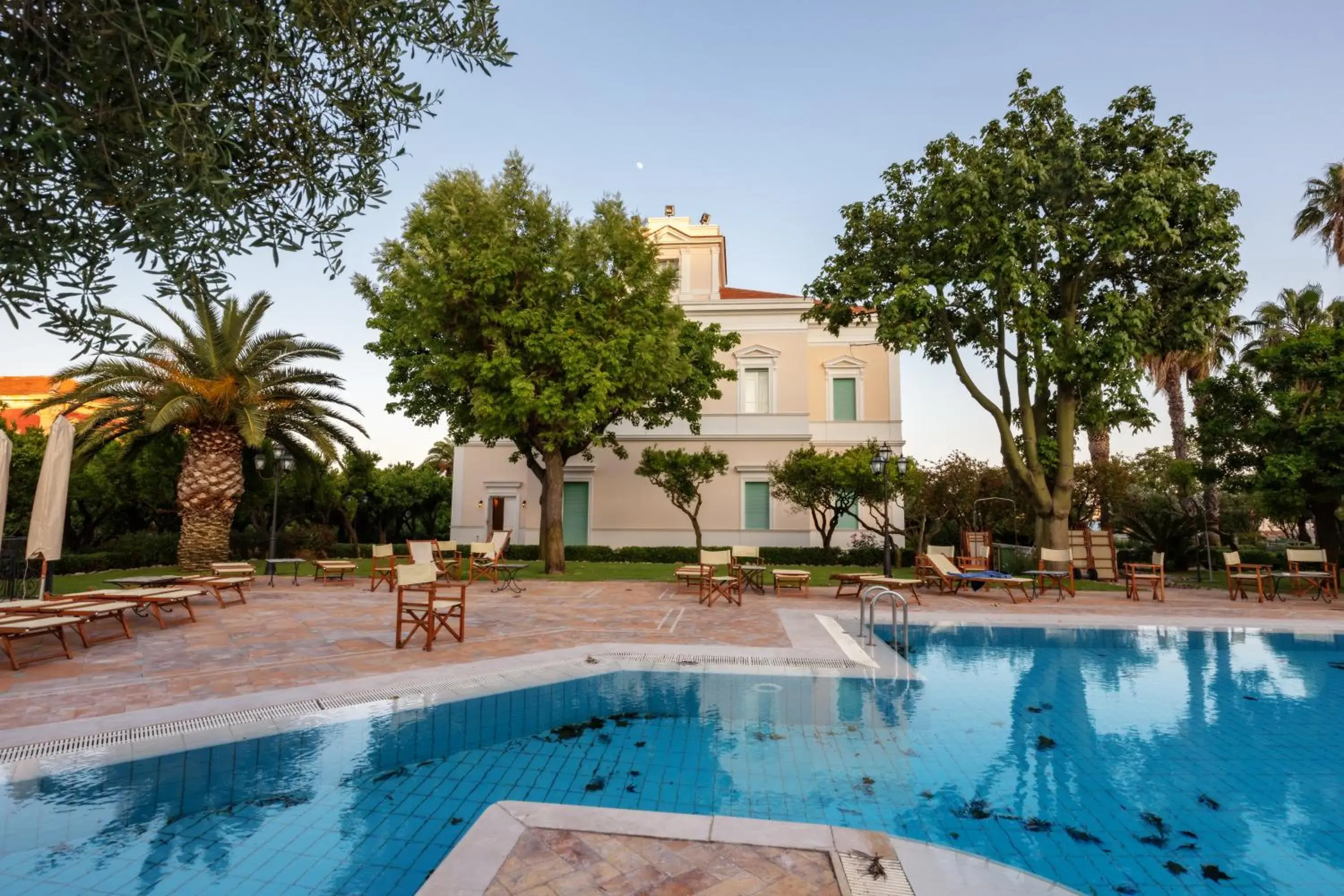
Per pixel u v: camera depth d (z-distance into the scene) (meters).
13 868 3.55
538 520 28.42
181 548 19.92
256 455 18.02
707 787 4.80
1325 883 3.61
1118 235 16.27
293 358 21.16
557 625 10.58
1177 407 27.25
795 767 5.19
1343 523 20.42
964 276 18.52
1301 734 6.11
